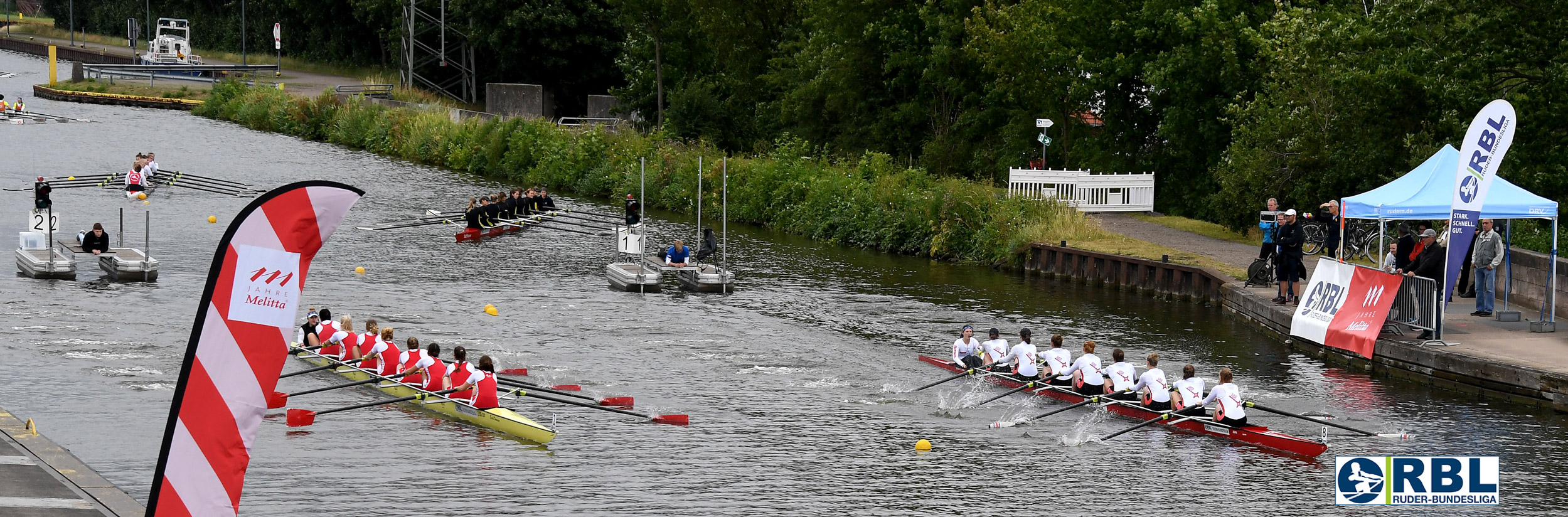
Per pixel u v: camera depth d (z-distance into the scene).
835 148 193.88
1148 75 147.75
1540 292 79.75
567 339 82.69
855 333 86.94
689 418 63.88
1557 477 54.31
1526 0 102.25
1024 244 117.00
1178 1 151.62
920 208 128.00
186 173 164.00
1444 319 77.50
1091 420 64.75
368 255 115.75
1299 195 114.25
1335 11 131.25
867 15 181.00
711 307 95.38
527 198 141.12
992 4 160.88
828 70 186.38
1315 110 116.44
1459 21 108.56
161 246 114.19
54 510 42.78
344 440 58.16
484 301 95.25
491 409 61.16
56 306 86.62
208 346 30.27
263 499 49.31
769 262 120.75
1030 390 70.56
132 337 78.19
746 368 75.75
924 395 69.94
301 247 30.84
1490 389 66.44
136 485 50.16
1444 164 79.75
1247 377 73.12
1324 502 51.72
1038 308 97.50
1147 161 160.38
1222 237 121.00
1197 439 61.12
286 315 30.84
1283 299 87.25
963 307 97.75
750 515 49.31
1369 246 101.12
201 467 30.42
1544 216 74.62
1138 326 90.31
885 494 52.41
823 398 68.62
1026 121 166.50
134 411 61.41
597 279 107.00
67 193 144.88
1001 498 52.09
